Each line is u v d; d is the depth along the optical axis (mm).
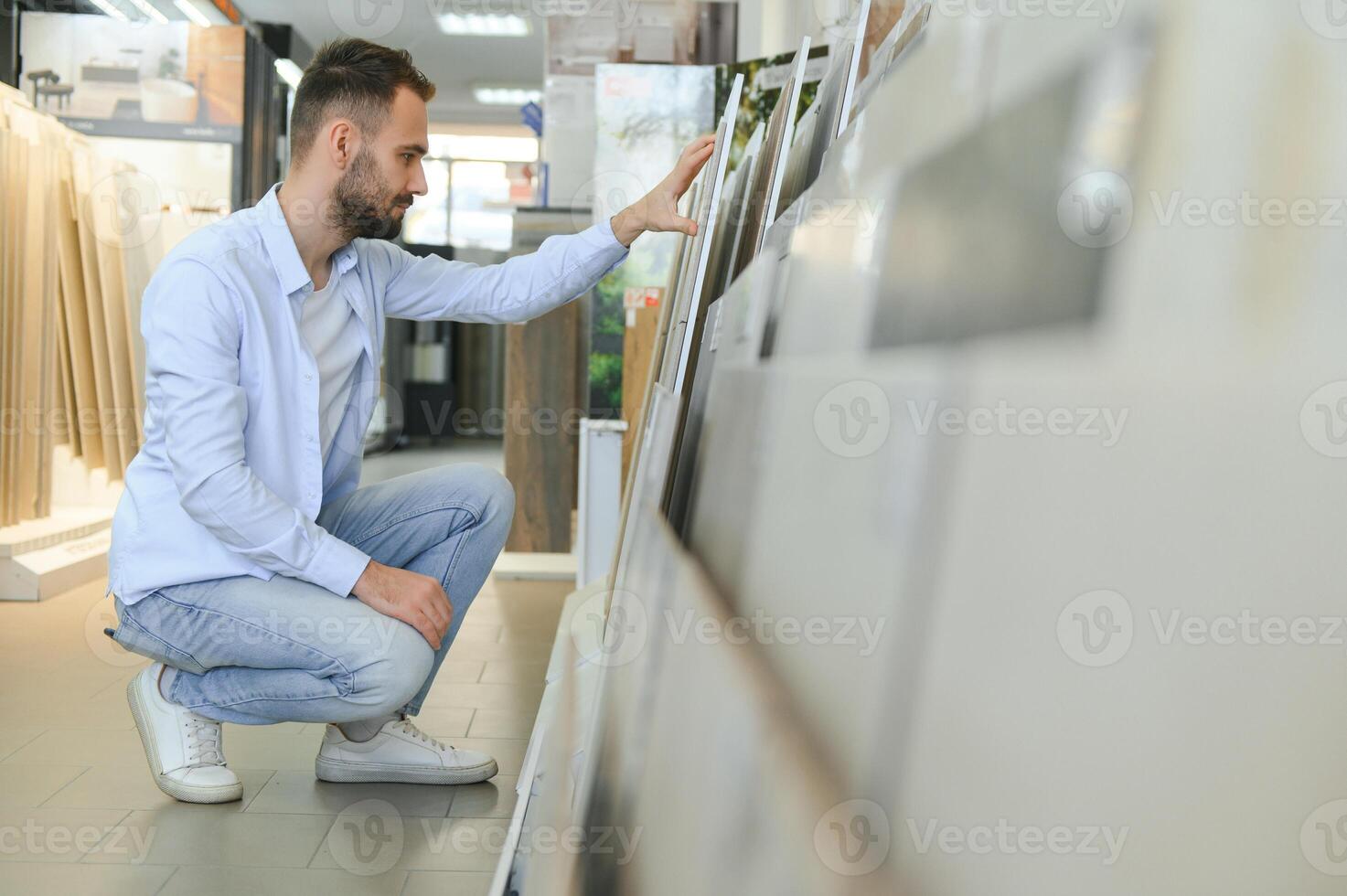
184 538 1687
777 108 1455
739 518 527
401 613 1696
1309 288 221
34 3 6148
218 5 8047
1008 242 273
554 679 1382
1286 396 224
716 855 391
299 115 1725
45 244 4289
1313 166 220
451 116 14133
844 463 365
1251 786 232
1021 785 249
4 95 4051
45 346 4316
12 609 3572
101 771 1919
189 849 1551
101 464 4797
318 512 1757
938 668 273
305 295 1754
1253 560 227
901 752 281
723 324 947
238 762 1975
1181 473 229
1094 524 238
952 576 273
